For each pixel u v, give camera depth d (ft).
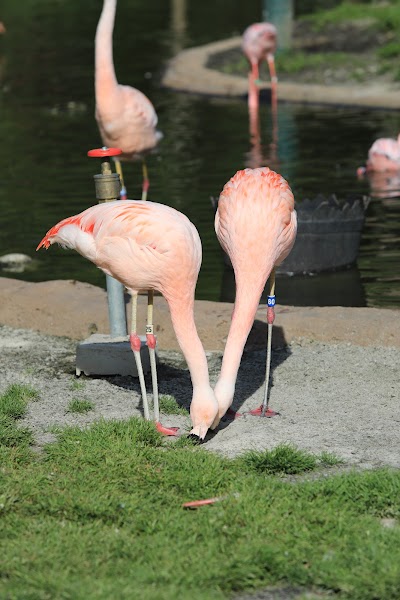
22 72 101.65
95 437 26.58
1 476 24.45
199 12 153.79
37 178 60.08
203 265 45.80
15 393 30.86
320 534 21.21
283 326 35.81
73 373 33.60
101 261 27.86
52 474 24.67
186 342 26.96
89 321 37.19
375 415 28.68
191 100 87.81
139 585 19.35
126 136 48.06
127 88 48.42
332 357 33.91
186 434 27.40
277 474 24.71
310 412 29.17
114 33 131.23
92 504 22.59
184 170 60.80
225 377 26.91
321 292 41.57
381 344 34.73
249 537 21.06
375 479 23.25
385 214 51.11
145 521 21.88
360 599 18.98
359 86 88.48
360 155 63.82
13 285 40.29
